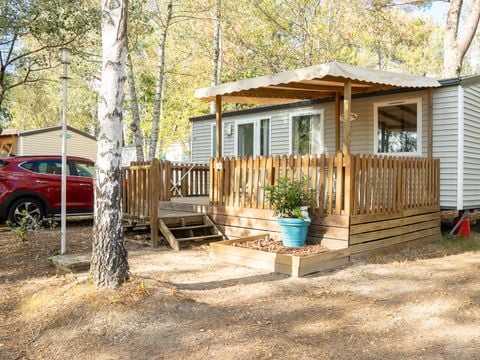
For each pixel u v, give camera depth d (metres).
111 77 4.59
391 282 5.70
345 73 6.83
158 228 8.06
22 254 6.97
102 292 4.46
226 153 14.17
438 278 5.92
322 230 6.97
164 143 33.38
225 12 19.38
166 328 4.05
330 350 3.67
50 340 3.96
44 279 5.70
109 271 4.60
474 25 16.20
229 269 6.32
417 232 8.20
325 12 20.09
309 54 20.45
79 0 11.33
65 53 7.01
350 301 4.93
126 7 4.64
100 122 4.63
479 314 4.50
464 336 3.95
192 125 15.41
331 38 20.08
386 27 19.77
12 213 9.52
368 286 5.52
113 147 4.62
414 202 8.14
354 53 23.59
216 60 20.75
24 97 35.06
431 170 8.68
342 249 6.55
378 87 9.28
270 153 12.95
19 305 4.81
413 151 9.70
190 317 4.32
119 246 4.68
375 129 10.45
